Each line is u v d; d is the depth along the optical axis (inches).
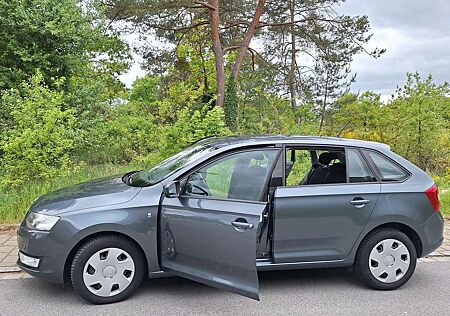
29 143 321.1
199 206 163.9
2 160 333.7
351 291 185.3
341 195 177.8
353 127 861.8
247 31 976.9
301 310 165.3
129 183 188.9
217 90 907.4
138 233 166.2
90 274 165.5
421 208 184.7
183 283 190.4
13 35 526.9
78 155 475.2
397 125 590.9
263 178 175.2
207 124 395.5
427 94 580.1
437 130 572.7
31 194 295.0
